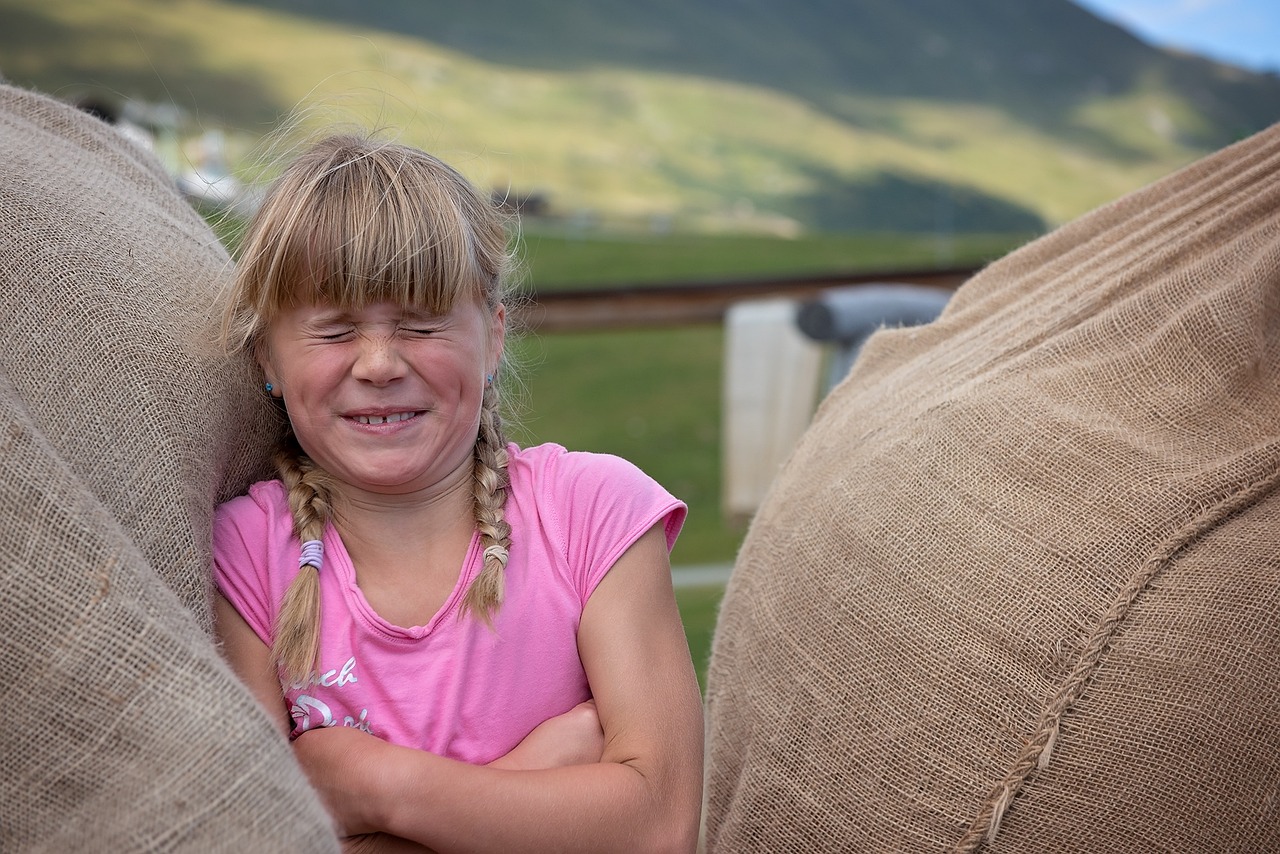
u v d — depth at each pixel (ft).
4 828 3.61
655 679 4.73
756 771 5.22
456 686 4.58
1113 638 4.58
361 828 4.31
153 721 3.63
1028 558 4.79
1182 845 4.39
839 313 19.24
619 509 4.91
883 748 4.85
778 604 5.41
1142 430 5.06
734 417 25.16
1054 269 6.30
